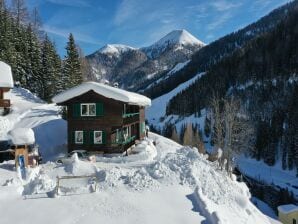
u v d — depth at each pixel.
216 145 47.03
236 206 24.47
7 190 23.06
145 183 24.80
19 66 71.00
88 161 32.56
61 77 75.56
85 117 38.06
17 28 76.69
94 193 23.38
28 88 73.31
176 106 194.38
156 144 47.78
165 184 25.03
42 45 83.25
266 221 25.64
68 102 38.19
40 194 23.23
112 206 21.50
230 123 45.59
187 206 21.98
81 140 38.19
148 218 20.14
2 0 85.69
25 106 57.84
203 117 164.25
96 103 37.88
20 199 22.53
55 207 21.34
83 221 19.69
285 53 181.25
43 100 72.44
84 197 22.75
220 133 45.34
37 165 30.33
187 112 181.62
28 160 29.92
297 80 144.25
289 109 120.88
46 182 24.34
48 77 74.88
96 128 37.94
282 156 107.19
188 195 23.67
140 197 22.86
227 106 50.12
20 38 74.88
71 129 38.22
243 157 115.50
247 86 173.88
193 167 27.12
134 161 33.81
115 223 19.55
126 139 40.25
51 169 28.95
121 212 20.78
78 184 24.86
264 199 76.62
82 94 37.75
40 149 41.38
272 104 136.50
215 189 25.45
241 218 23.09
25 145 28.66
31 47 75.19
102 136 37.91
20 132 28.56
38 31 94.12
